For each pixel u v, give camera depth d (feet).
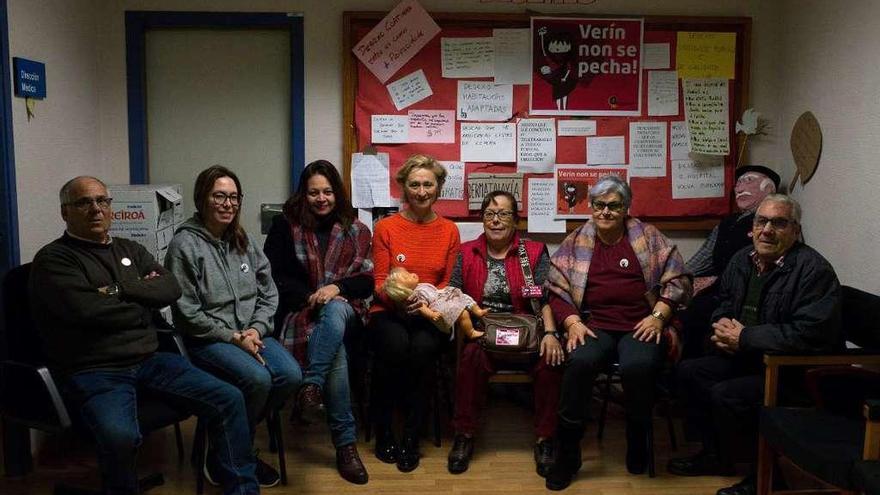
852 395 7.74
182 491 8.47
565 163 12.08
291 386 8.52
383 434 9.39
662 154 12.14
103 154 11.66
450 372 10.81
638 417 8.83
